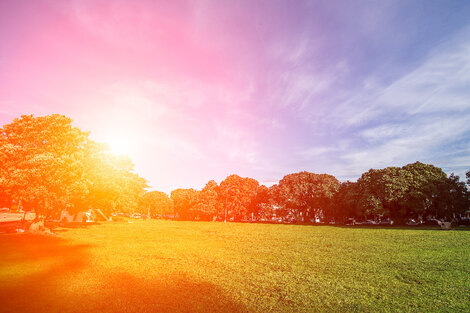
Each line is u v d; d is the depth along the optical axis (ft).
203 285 33.86
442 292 31.53
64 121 83.61
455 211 167.43
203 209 264.93
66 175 78.54
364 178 186.29
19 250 53.52
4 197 83.92
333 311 26.09
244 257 54.70
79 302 26.50
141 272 39.45
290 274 40.52
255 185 308.60
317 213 270.87
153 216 394.73
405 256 54.34
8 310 24.00
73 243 67.10
